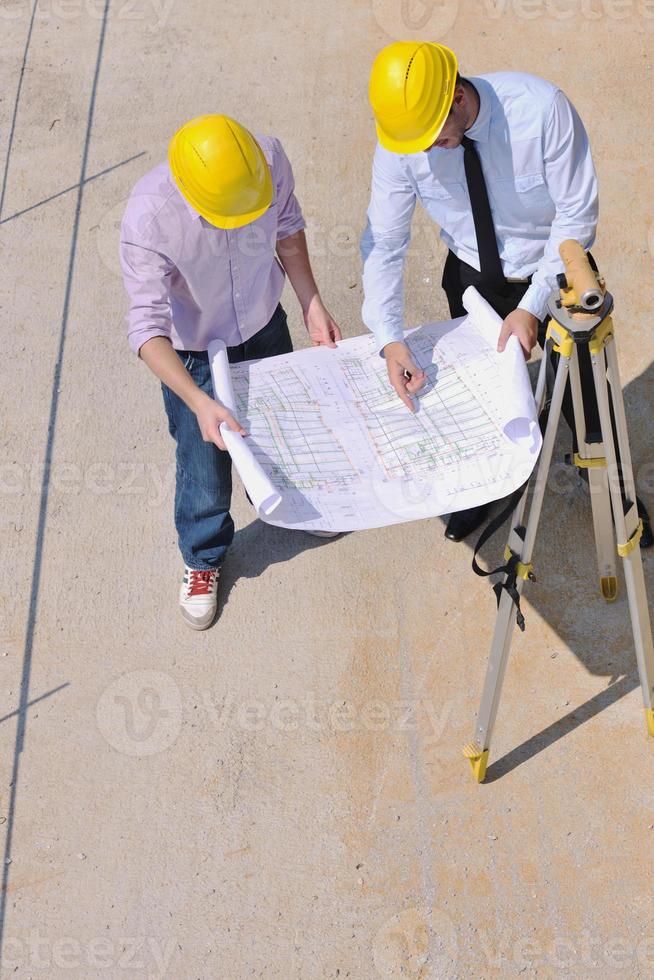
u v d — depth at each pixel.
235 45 5.27
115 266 4.43
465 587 3.36
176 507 3.18
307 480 2.31
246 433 2.42
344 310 4.17
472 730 3.04
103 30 5.45
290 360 2.67
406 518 2.21
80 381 4.05
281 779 3.00
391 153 2.66
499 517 2.39
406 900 2.75
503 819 2.85
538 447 2.21
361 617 3.33
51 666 3.31
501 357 2.48
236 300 2.76
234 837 2.90
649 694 2.83
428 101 2.37
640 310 3.96
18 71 5.27
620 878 2.71
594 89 4.79
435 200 2.74
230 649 3.30
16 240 4.56
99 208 4.64
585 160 2.57
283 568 3.47
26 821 2.98
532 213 2.69
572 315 2.06
